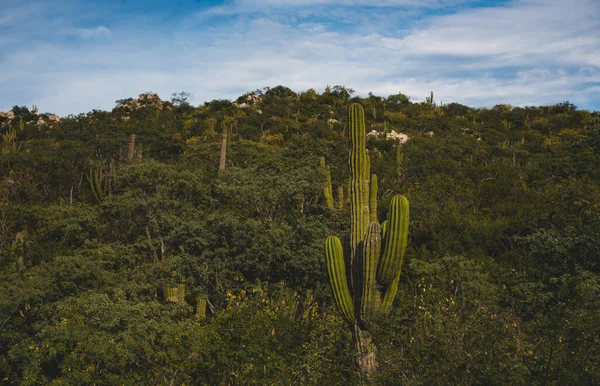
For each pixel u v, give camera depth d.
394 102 84.94
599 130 18.98
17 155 34.81
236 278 14.70
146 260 17.19
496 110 85.19
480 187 25.52
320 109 81.88
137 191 19.95
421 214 22.28
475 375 7.05
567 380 6.62
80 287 14.81
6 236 23.28
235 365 10.52
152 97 97.19
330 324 12.19
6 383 13.38
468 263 14.33
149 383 10.39
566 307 7.53
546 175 31.42
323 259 14.77
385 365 7.96
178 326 11.22
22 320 14.28
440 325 7.87
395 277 9.99
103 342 10.64
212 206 19.69
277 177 18.92
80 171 35.78
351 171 10.72
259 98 90.25
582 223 16.95
